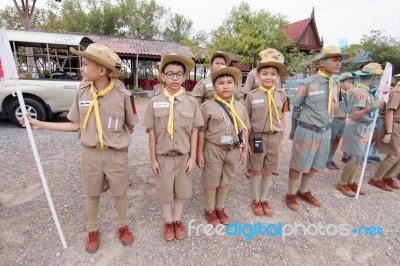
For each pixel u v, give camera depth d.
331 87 2.78
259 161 2.74
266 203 2.95
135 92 13.33
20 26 26.61
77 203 2.85
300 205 3.10
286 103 2.84
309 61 15.66
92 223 2.22
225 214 2.73
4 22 26.45
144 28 31.97
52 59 6.46
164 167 2.27
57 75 6.36
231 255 2.26
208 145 2.49
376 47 15.59
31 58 6.56
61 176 3.45
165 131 2.21
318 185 3.66
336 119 4.05
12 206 2.74
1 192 2.99
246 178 3.79
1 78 1.92
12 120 5.77
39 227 2.44
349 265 2.22
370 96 3.26
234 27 15.06
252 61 14.35
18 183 3.21
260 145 2.67
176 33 35.62
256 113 2.72
